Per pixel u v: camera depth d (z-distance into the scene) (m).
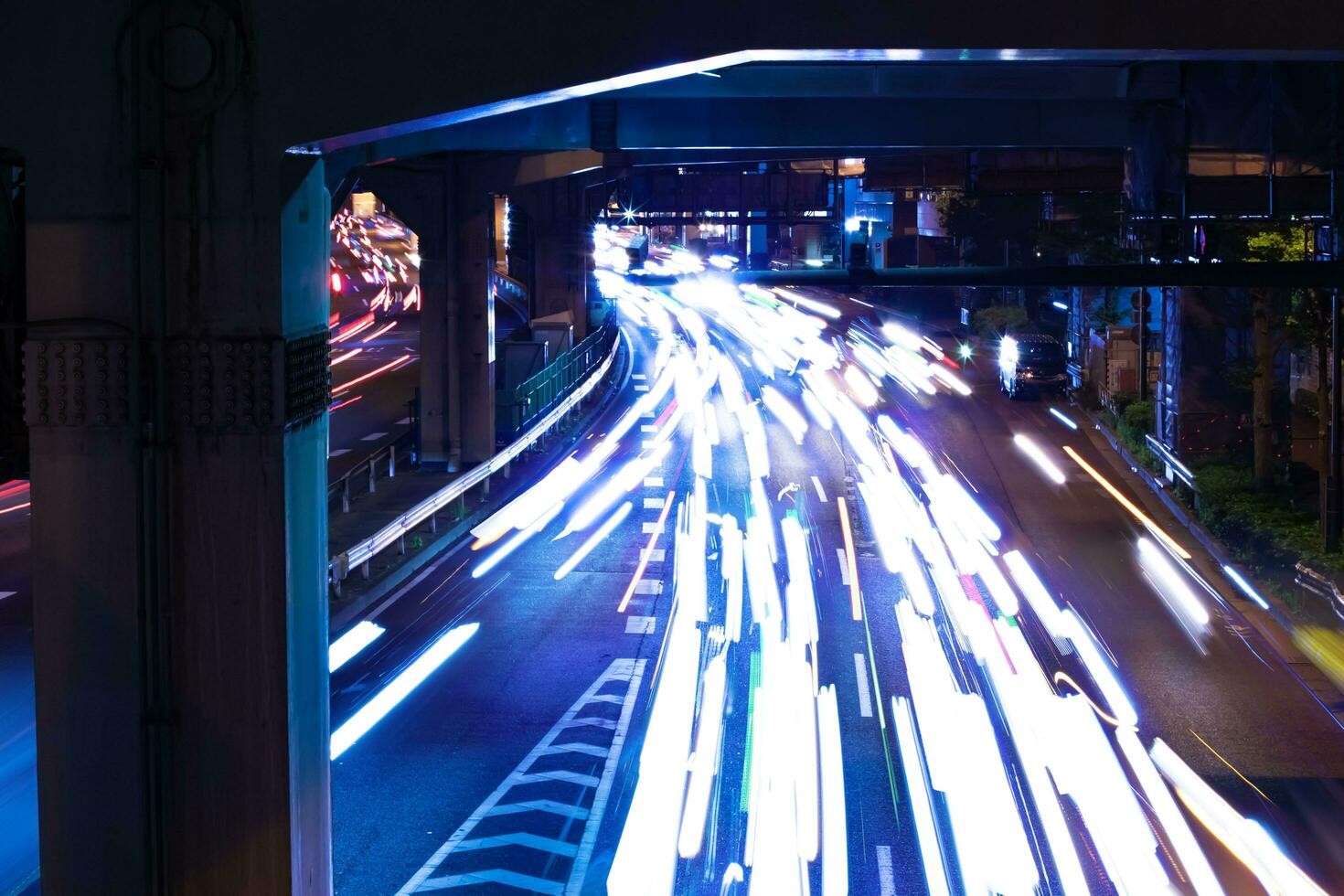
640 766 18.59
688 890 14.73
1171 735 20.41
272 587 9.92
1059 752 19.25
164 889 10.15
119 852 10.11
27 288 9.80
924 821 16.55
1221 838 16.44
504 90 9.52
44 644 10.02
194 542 9.88
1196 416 40.50
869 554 31.84
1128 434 45.25
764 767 18.34
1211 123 25.48
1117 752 19.45
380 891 15.03
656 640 25.14
